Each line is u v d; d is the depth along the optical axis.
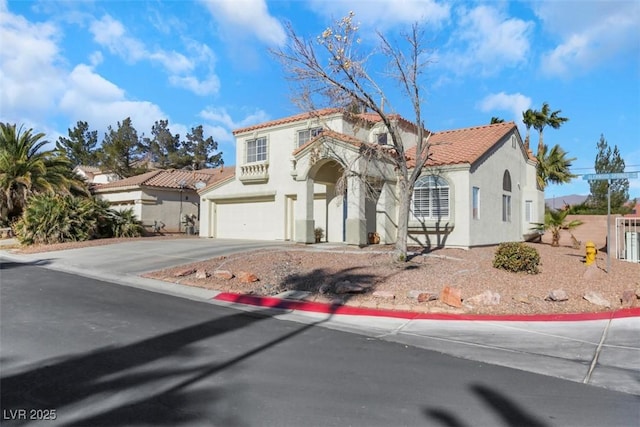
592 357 6.48
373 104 13.44
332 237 21.59
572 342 7.22
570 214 27.77
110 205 27.91
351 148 17.27
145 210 29.44
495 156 20.52
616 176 12.43
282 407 4.57
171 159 55.97
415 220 18.91
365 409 4.56
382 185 18.66
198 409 4.47
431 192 18.69
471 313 9.02
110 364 5.76
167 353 6.28
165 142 56.94
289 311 9.35
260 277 12.12
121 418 4.24
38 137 28.50
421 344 7.07
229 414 4.38
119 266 15.04
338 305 9.61
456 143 20.70
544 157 30.56
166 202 30.73
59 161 29.14
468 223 17.72
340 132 19.81
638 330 7.91
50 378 5.24
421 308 9.17
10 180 26.39
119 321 8.02
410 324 8.34
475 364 6.12
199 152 58.41
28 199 25.56
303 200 19.20
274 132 23.50
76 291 10.82
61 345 6.51
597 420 4.43
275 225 23.42
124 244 21.70
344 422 4.26
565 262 14.88
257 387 5.09
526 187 24.45
